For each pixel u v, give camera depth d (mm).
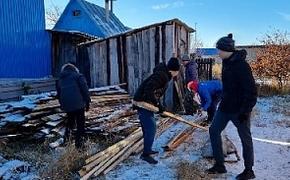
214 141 5863
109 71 12148
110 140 7590
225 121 5734
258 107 12727
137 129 8094
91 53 12258
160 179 5754
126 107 9836
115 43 12062
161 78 6184
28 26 16594
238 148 7465
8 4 15586
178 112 10938
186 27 12727
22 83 13562
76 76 7219
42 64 17297
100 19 26688
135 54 11945
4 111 8008
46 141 7340
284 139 8281
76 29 26094
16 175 5875
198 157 6781
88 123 8047
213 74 21562
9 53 15625
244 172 5703
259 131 9055
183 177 5699
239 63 5395
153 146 7484
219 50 5504
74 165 6012
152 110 6316
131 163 6445
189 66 10734
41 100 8422
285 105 13180
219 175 5867
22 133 7566
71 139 7352
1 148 6953
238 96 5488
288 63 17688
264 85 17078
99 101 9594
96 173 5762
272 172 6109
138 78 11961
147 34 11820
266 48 18859
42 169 6035
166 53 11680
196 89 8930
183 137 7848
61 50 17484
